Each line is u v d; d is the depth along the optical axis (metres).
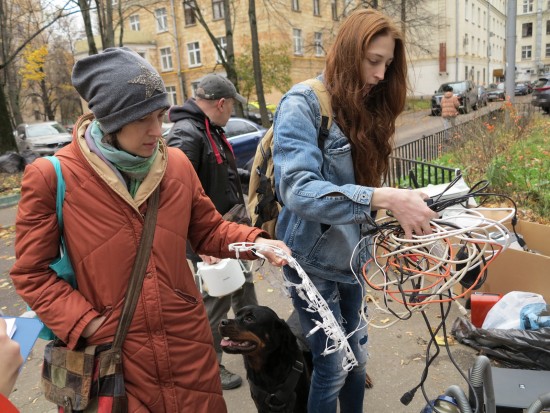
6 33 19.39
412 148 7.90
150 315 1.56
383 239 1.63
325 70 1.86
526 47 63.19
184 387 1.65
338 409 2.75
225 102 2.91
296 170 1.65
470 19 42.53
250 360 2.38
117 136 1.53
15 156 13.31
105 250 1.53
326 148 1.84
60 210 1.51
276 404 2.38
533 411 1.58
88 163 1.51
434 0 38.28
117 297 1.54
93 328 1.52
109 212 1.53
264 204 2.24
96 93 1.48
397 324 3.62
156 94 1.50
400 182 5.93
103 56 1.50
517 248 3.65
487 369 1.60
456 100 12.89
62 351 1.56
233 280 2.85
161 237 1.60
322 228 1.91
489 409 1.65
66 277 1.57
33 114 53.84
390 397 2.86
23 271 1.50
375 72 1.76
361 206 1.51
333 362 2.04
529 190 5.69
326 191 1.55
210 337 1.78
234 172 3.12
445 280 1.53
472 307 3.28
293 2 29.30
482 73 48.69
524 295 3.10
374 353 3.30
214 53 31.77
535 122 11.73
